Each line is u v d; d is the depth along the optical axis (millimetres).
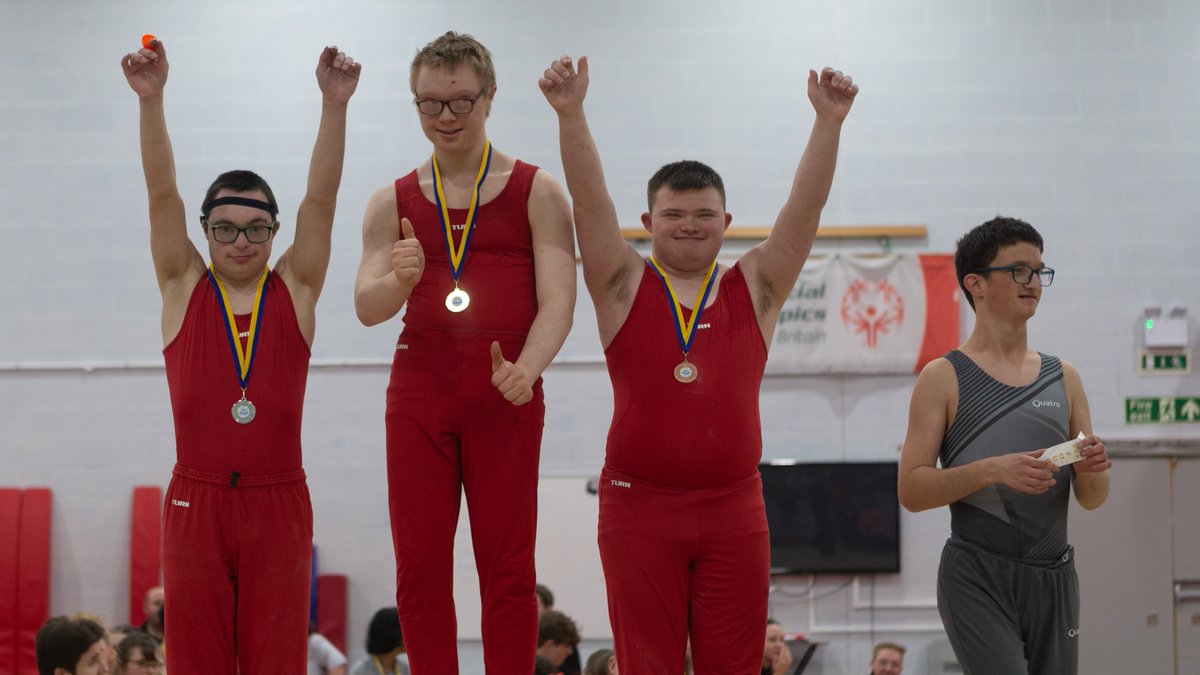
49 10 11742
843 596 11453
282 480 3912
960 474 4152
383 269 4016
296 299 4031
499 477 3939
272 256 11570
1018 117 11773
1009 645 4211
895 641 11367
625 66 11805
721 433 3850
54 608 11375
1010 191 11750
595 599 11320
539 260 4004
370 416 11547
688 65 11805
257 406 3889
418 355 3980
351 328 11594
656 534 3848
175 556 3859
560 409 11586
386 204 4094
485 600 3980
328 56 3980
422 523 3922
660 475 3859
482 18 11781
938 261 11672
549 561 11383
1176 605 11148
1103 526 11242
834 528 11430
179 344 3963
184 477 3887
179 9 11758
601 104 11781
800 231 4004
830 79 3922
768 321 4059
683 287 4000
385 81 11711
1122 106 11758
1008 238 4352
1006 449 4277
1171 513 11258
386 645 7711
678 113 11781
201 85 11711
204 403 3887
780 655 8094
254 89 11695
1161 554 11203
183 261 4070
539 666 6484
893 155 11781
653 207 4039
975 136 11766
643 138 11758
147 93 3902
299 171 11664
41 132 11695
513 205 4016
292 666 3920
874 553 11383
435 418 3941
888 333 11680
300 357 4012
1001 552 4254
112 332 11625
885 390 11711
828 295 11742
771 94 11789
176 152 11648
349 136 11648
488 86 4012
